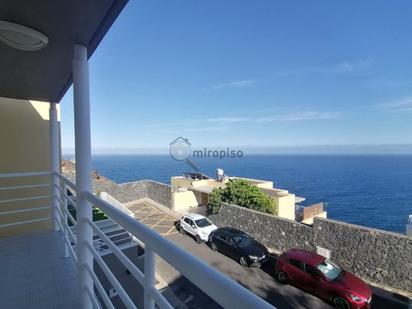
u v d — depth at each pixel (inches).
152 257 33.4
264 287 309.6
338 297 264.1
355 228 357.7
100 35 69.2
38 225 171.9
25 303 84.9
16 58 86.0
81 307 74.6
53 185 141.9
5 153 165.2
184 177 849.5
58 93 129.4
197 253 405.1
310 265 291.4
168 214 652.1
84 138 73.9
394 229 1137.4
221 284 20.6
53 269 106.1
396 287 319.3
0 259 114.6
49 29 66.4
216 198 567.5
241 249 368.8
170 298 266.4
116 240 197.5
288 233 434.0
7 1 54.5
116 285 48.8
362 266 348.2
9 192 164.7
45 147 179.0
